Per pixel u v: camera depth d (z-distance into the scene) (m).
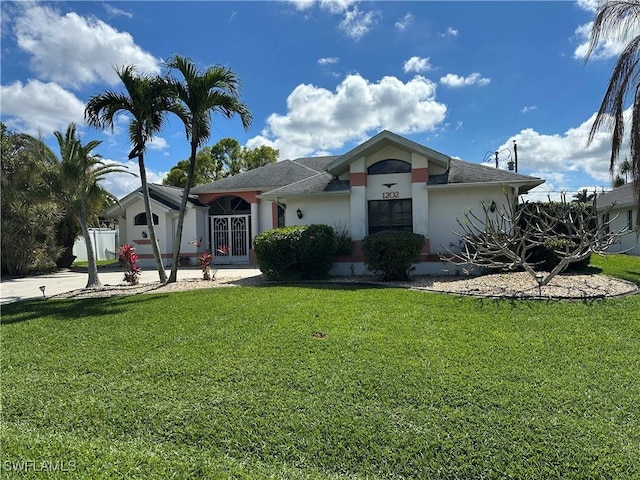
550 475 2.75
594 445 3.04
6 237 17.94
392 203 13.95
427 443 3.14
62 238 21.17
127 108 11.75
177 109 12.17
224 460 3.02
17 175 18.20
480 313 7.16
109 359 5.27
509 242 9.26
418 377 4.37
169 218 21.00
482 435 3.22
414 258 11.60
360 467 2.93
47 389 4.35
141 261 21.16
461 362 4.80
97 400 4.05
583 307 7.25
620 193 24.88
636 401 3.72
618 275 10.92
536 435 3.19
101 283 13.65
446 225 13.49
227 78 11.69
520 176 12.94
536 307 7.40
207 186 22.12
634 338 5.58
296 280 12.50
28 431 3.50
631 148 12.64
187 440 3.31
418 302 8.19
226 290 10.55
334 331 6.18
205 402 3.93
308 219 14.81
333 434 3.31
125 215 21.39
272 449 3.16
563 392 3.93
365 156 13.81
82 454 3.10
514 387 4.07
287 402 3.87
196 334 6.28
